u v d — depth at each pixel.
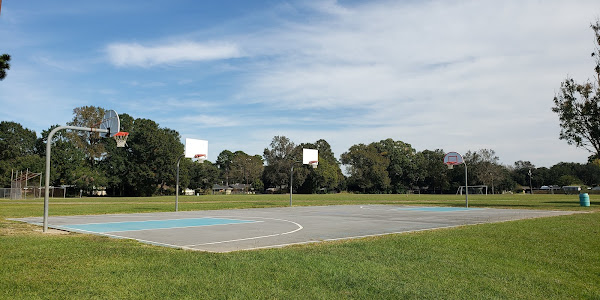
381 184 117.88
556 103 42.88
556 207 35.81
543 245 11.61
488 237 13.23
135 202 44.88
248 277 7.41
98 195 91.00
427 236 13.54
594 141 41.91
